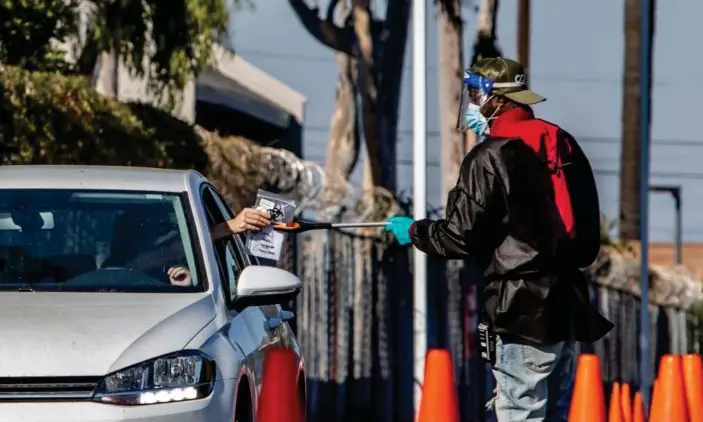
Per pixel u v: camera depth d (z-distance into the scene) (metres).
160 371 8.66
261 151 24.25
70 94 20.75
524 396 8.88
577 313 8.88
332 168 40.75
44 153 20.09
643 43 29.97
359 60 37.91
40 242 9.98
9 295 9.29
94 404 8.47
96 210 10.22
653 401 10.26
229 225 10.76
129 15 26.64
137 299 9.29
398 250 27.22
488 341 8.93
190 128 23.30
